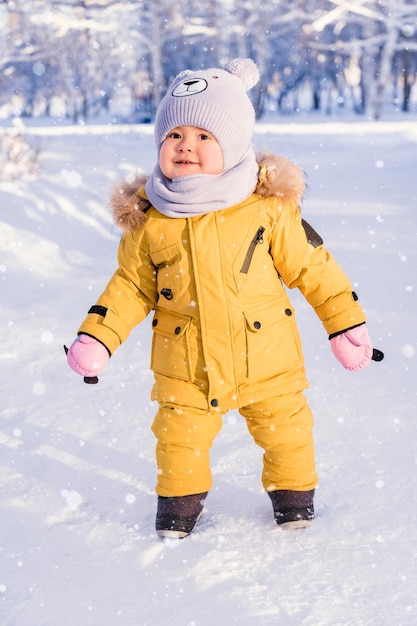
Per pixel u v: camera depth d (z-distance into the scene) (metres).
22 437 3.57
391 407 3.74
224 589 2.28
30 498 2.95
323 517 2.71
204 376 2.62
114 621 2.15
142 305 2.74
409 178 14.23
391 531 2.58
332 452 3.25
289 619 2.11
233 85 2.70
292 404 2.67
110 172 13.27
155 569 2.42
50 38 48.09
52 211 9.74
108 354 2.67
